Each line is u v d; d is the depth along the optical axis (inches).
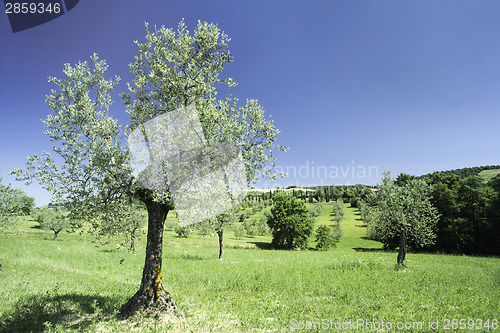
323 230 2337.6
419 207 1031.6
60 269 770.2
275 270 863.1
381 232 1075.3
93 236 400.8
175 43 412.5
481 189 2075.5
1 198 1011.9
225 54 434.3
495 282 721.0
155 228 403.9
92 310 413.7
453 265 1102.4
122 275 756.0
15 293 480.1
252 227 3289.9
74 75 419.5
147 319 365.4
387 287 634.8
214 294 573.9
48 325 313.1
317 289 622.8
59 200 354.3
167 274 794.8
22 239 1745.8
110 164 366.6
